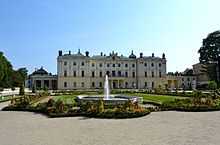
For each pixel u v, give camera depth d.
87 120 21.73
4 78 95.81
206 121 20.39
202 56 100.56
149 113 25.25
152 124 19.23
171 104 29.00
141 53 133.50
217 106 28.27
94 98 38.22
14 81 122.56
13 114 26.73
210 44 98.56
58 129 17.56
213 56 98.00
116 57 130.25
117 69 130.38
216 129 16.86
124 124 19.41
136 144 13.12
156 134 15.53
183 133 15.73
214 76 99.00
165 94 65.62
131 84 131.00
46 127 18.45
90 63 128.38
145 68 132.12
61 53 128.50
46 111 27.09
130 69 131.38
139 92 78.75
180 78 134.62
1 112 28.69
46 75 131.75
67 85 126.56
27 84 150.00
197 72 136.50
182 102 29.97
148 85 131.88
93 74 128.50
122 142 13.57
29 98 39.75
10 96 56.06
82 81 127.44
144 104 36.28
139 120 21.34
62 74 126.56
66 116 24.22
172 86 134.25
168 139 14.16
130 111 23.25
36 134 15.92
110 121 21.05
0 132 16.73
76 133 16.08
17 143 13.62
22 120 22.23
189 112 26.55
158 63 133.25
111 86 129.50
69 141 13.91
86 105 25.94
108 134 15.68
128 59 131.50
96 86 128.50
